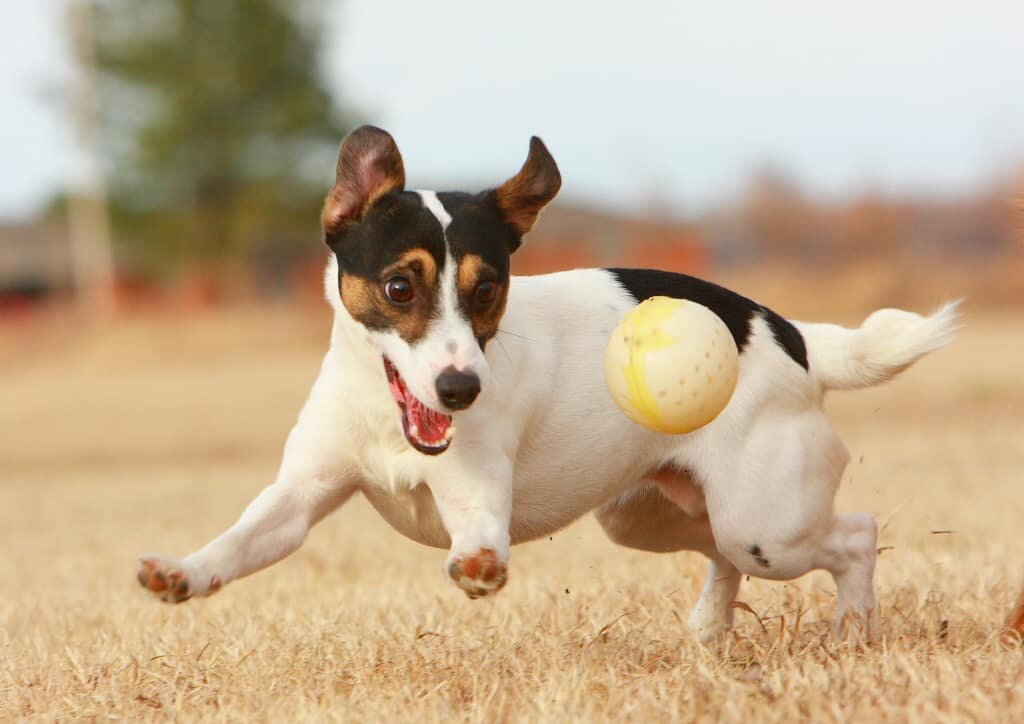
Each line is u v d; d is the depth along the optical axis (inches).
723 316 287.6
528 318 274.8
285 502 261.6
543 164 267.7
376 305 254.2
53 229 3486.7
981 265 1994.3
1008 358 1257.4
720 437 280.1
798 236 2241.6
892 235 2175.2
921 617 292.5
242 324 1966.0
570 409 276.4
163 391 1403.8
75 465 1009.5
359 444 263.7
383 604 342.0
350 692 250.2
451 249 253.3
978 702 215.0
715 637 302.0
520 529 285.1
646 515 310.0
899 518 466.3
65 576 443.8
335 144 2559.1
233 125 2475.4
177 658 274.8
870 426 927.7
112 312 2343.8
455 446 257.0
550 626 299.3
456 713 230.7
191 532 541.3
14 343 2062.0
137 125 2475.4
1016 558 371.6
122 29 2456.9
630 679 247.6
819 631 288.0
